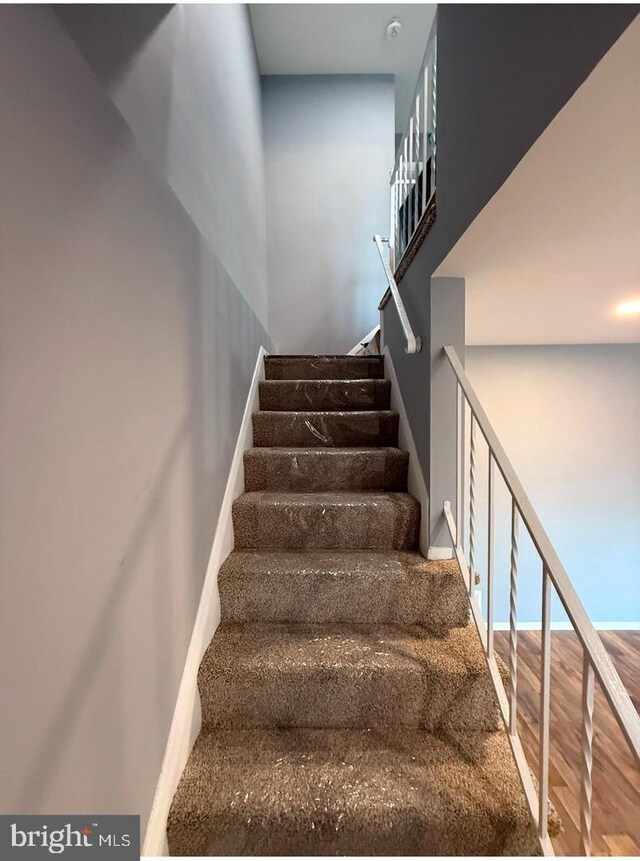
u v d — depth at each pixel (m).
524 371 2.84
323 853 0.91
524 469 2.86
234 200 2.03
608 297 1.72
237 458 1.72
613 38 0.55
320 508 1.56
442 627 1.32
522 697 2.13
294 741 1.09
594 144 0.74
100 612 0.68
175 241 1.06
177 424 1.05
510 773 0.99
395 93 3.44
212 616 1.27
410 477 1.75
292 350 3.33
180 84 1.22
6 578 0.48
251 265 2.54
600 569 2.89
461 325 1.46
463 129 1.10
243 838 0.91
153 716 0.88
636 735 0.63
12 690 0.49
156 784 0.88
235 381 1.76
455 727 1.13
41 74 0.54
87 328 0.65
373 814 0.91
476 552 2.84
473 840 0.91
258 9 2.62
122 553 0.75
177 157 1.19
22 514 0.50
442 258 1.31
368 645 1.22
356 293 3.32
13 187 0.49
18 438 0.50
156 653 0.90
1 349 0.47
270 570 1.36
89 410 0.65
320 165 3.28
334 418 2.06
